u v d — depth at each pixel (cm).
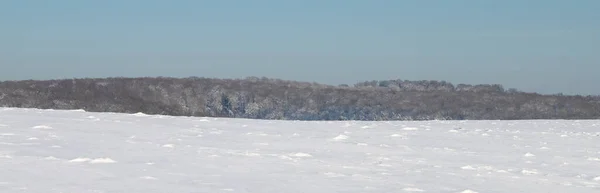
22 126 1664
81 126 1744
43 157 1097
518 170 1180
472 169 1179
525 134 1917
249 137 1627
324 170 1106
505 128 2148
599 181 1085
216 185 918
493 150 1492
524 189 990
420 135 1822
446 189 956
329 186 948
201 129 1812
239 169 1080
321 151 1377
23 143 1291
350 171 1106
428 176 1080
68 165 1033
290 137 1650
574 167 1242
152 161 1127
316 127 2033
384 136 1759
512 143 1653
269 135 1692
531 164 1268
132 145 1350
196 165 1104
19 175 923
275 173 1052
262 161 1184
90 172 980
